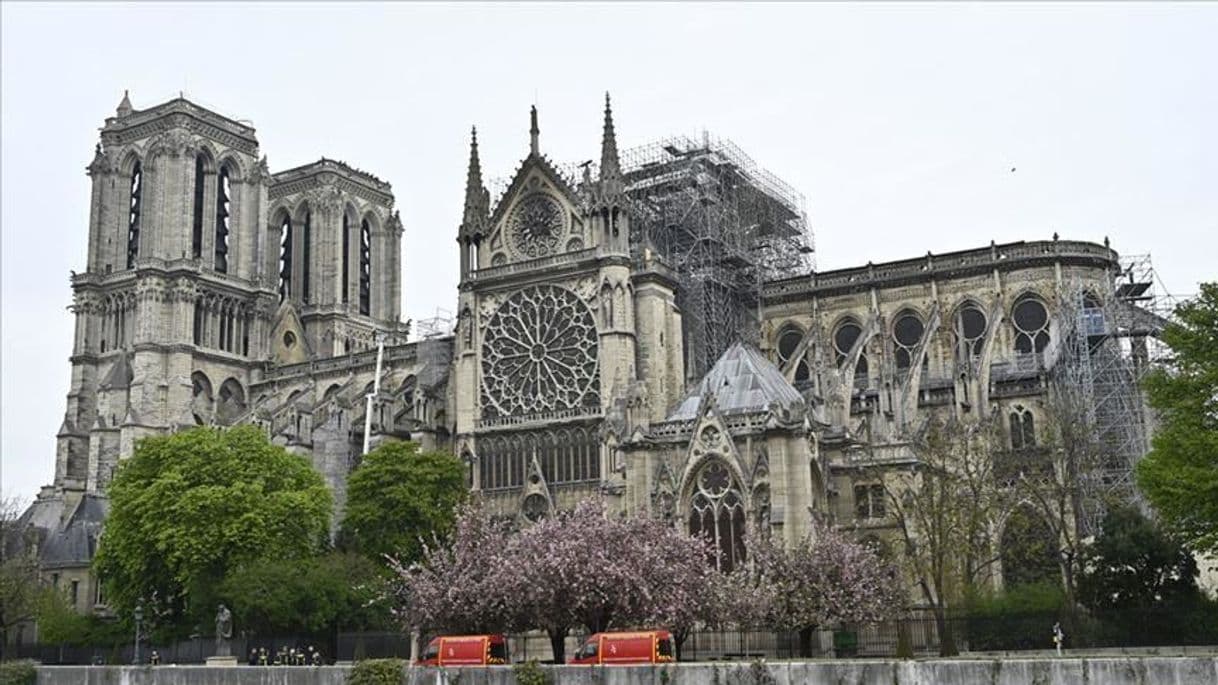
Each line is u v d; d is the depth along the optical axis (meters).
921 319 129.62
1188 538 73.44
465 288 126.88
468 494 115.12
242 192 177.88
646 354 119.50
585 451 116.88
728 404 94.69
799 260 153.00
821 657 80.88
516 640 96.88
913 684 50.16
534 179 126.81
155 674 69.12
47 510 159.62
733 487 88.38
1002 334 124.31
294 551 108.06
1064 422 98.06
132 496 109.50
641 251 123.12
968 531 85.88
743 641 80.31
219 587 100.75
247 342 174.75
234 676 65.75
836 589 76.50
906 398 113.50
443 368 144.12
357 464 142.00
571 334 120.62
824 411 100.56
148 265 163.75
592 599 71.56
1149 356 108.88
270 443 121.31
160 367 162.12
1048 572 95.19
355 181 196.38
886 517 93.12
